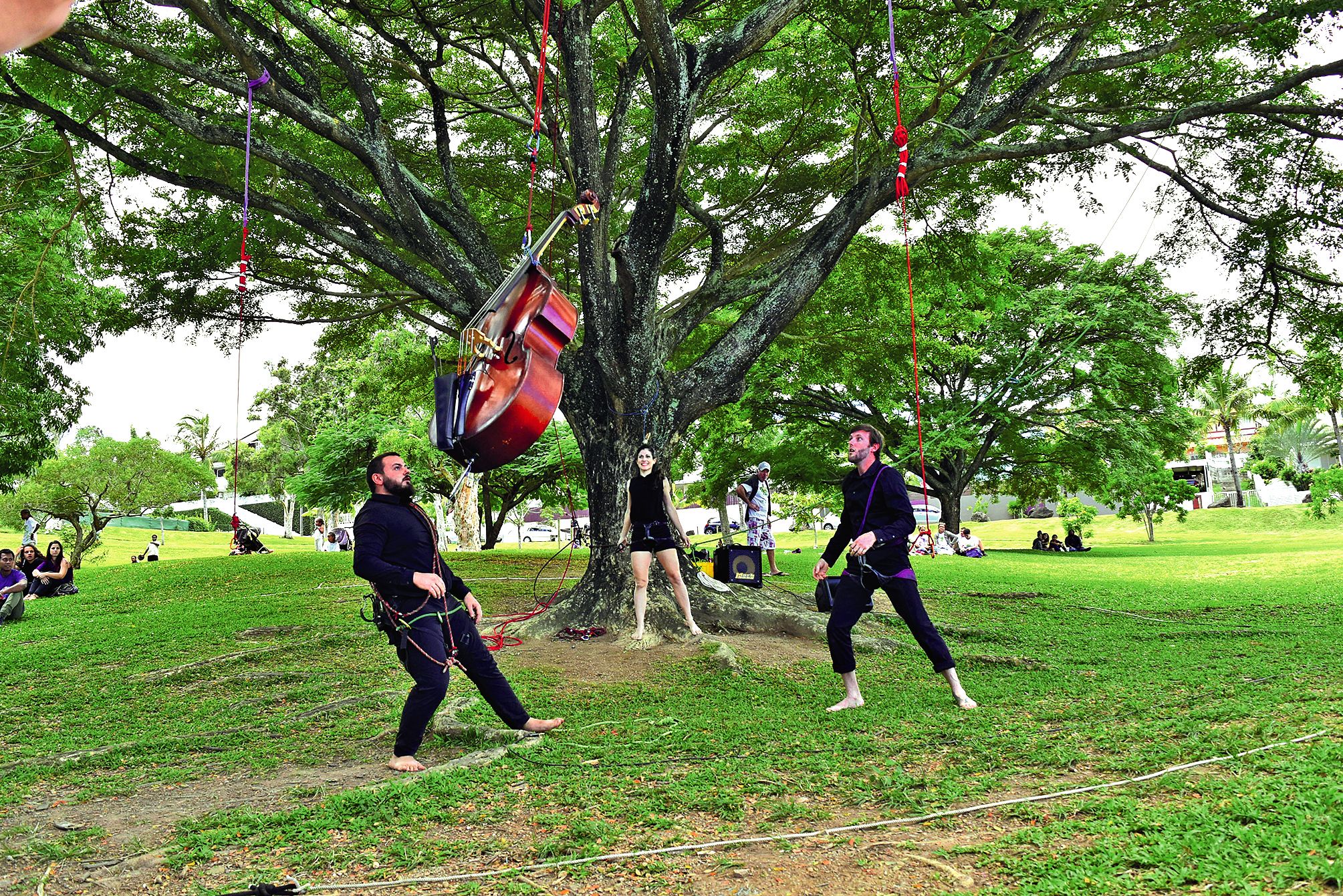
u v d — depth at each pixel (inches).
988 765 165.2
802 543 1895.9
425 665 188.2
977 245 492.7
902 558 226.8
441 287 397.1
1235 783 132.9
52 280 491.5
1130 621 398.3
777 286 384.2
